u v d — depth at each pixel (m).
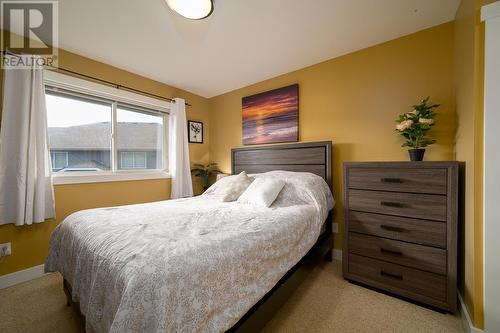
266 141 3.03
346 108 2.39
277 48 2.26
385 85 2.16
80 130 2.48
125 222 1.36
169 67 2.68
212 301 0.86
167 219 1.44
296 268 1.58
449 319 1.45
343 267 1.95
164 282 0.75
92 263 1.02
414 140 1.81
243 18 1.79
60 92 2.30
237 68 2.71
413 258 1.62
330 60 2.50
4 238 1.92
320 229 1.93
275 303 1.26
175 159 3.14
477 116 1.24
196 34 2.01
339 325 1.41
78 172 2.45
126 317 0.69
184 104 3.29
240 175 2.50
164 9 1.68
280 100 2.88
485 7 1.19
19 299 1.72
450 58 1.84
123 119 2.84
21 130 1.90
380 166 1.77
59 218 2.22
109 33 1.99
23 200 1.91
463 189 1.49
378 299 1.68
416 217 1.61
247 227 1.28
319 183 2.21
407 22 1.86
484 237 1.22
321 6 1.66
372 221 1.80
